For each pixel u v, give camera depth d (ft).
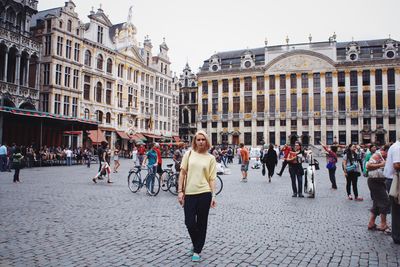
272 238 24.59
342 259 20.01
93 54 167.02
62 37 148.25
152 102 217.36
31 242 22.95
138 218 30.99
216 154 109.91
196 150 20.67
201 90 258.78
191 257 20.18
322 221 30.40
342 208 37.06
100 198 42.80
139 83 203.41
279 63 237.86
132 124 195.52
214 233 25.99
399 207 23.39
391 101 216.13
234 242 23.52
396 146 23.45
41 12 162.30
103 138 160.97
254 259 19.92
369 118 219.41
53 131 137.80
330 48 228.22
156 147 47.80
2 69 130.21
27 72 134.10
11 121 112.47
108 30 180.45
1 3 124.57
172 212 33.99
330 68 226.99
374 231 26.86
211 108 254.06
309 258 20.15
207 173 20.33
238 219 31.07
